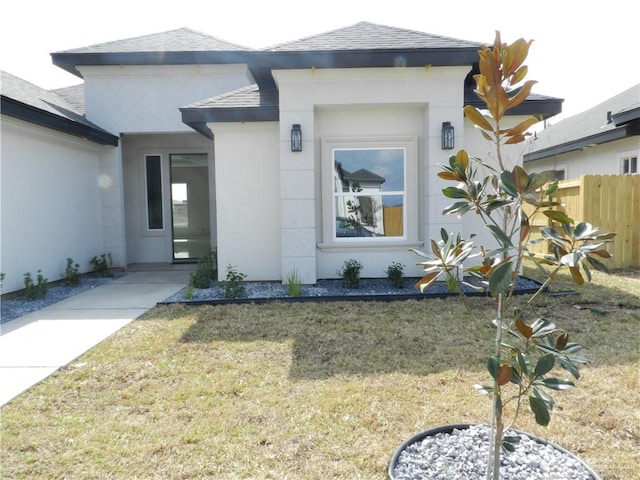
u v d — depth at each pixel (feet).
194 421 11.09
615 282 26.99
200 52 34.30
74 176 31.78
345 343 16.65
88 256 33.65
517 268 7.39
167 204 40.42
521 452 9.30
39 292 25.75
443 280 26.55
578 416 11.06
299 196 25.50
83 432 10.66
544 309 20.92
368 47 24.31
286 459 9.49
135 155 39.99
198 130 30.30
